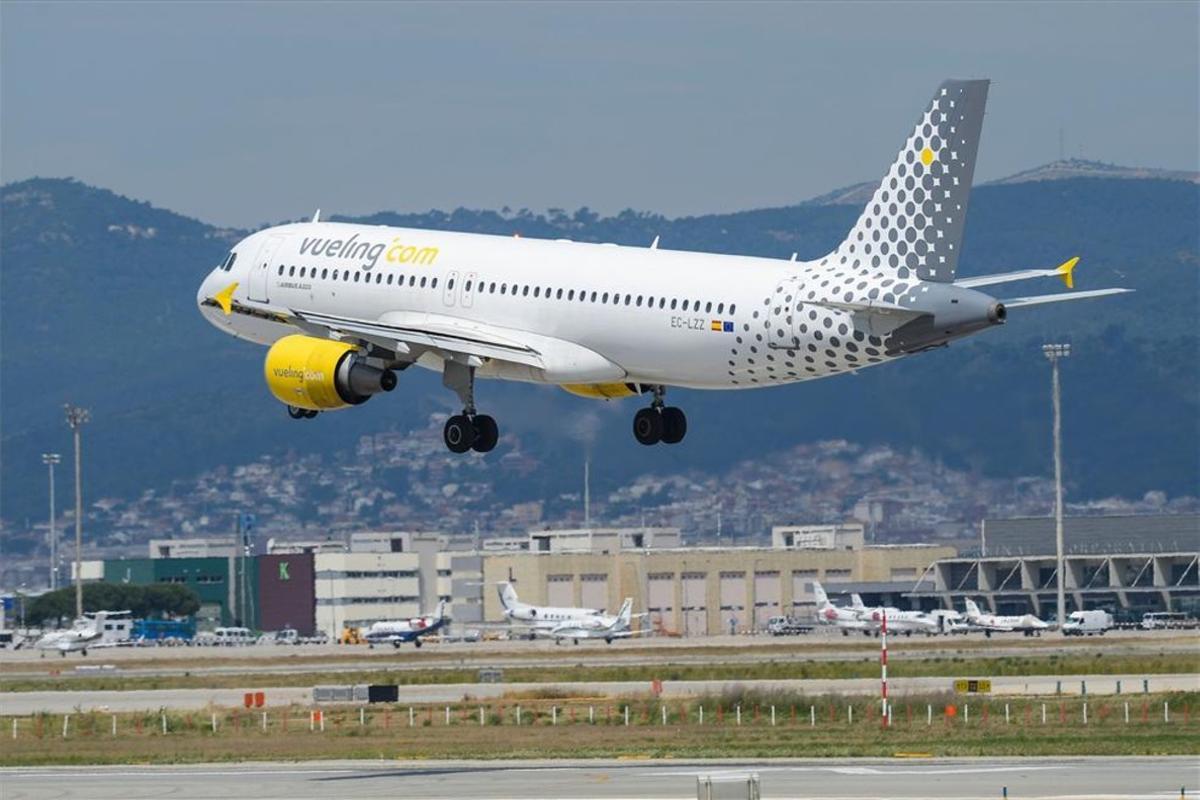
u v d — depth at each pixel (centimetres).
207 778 13300
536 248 15588
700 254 14938
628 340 14900
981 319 13800
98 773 13950
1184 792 11031
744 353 14475
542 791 11750
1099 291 14025
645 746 15588
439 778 12800
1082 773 12369
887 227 14275
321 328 15712
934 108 14150
